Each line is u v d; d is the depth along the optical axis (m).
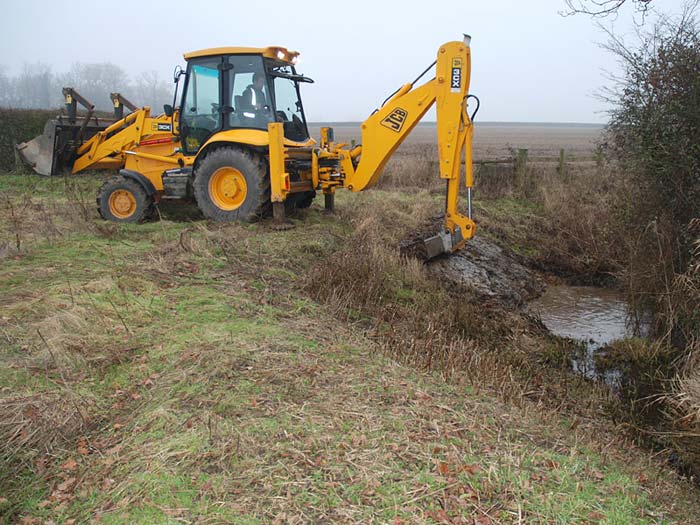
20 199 10.70
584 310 9.20
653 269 7.37
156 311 5.60
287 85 9.80
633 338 7.22
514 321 7.96
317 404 4.23
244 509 3.16
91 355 4.68
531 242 11.92
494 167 14.67
